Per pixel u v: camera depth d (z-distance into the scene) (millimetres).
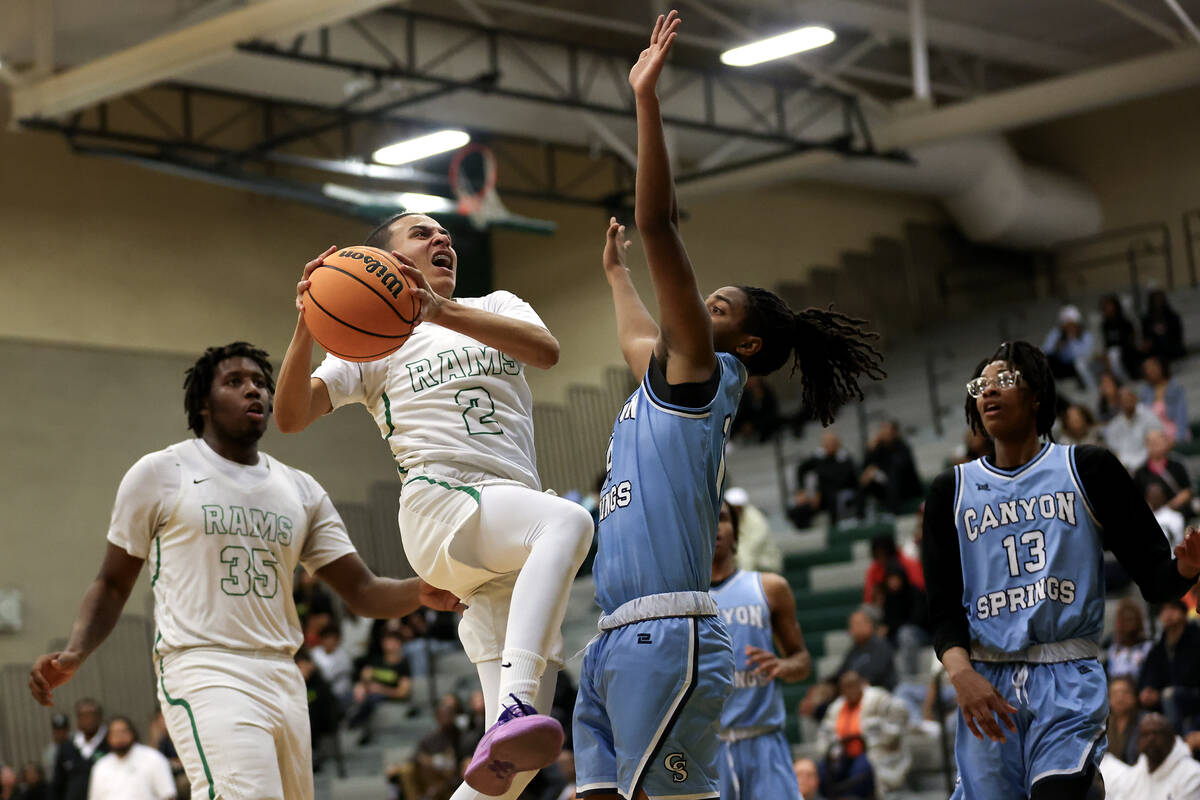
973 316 22906
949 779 10477
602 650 3799
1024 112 17172
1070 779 4348
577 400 20203
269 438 18344
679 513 3734
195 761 4664
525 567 3721
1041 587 4559
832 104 19281
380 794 14102
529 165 21078
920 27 18156
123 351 17750
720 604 6684
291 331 19188
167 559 4855
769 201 22047
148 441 17781
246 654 4824
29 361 17047
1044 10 20062
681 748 3688
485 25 16969
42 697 4809
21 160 17344
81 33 15672
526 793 11656
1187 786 7891
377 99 17266
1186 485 13141
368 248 3770
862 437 18406
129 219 18047
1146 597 4566
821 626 14953
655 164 3615
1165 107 23938
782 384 21344
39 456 16953
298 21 13266
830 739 11422
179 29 15289
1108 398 16125
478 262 21203
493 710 3953
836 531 16297
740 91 19094
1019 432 4754
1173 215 23719
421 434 3969
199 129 18516
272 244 19234
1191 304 20797
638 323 4285
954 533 4758
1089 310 21750
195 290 18438
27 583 16625
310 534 5230
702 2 18203
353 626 17141
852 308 22438
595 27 19234
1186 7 19984
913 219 24172
